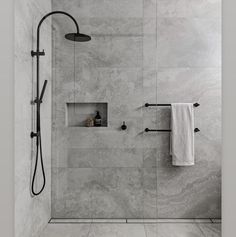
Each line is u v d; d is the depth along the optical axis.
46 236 2.00
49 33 2.09
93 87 2.12
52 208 2.09
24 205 1.79
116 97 2.14
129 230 2.07
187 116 2.20
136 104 2.16
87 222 2.09
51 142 2.10
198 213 2.22
